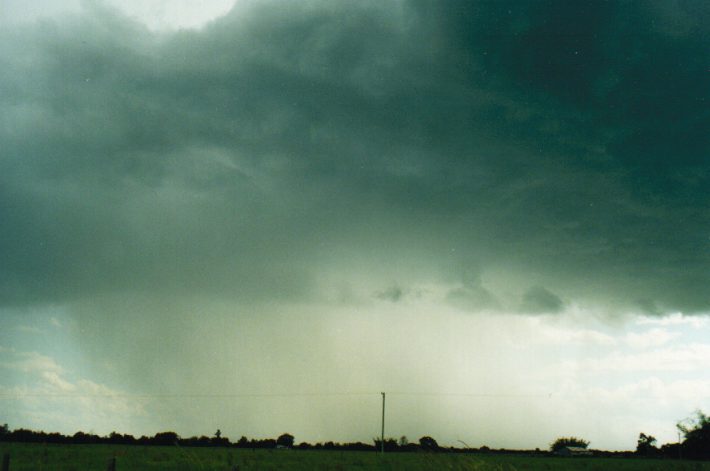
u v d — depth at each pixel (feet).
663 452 376.07
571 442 435.12
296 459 128.57
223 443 375.04
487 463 59.00
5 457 63.93
